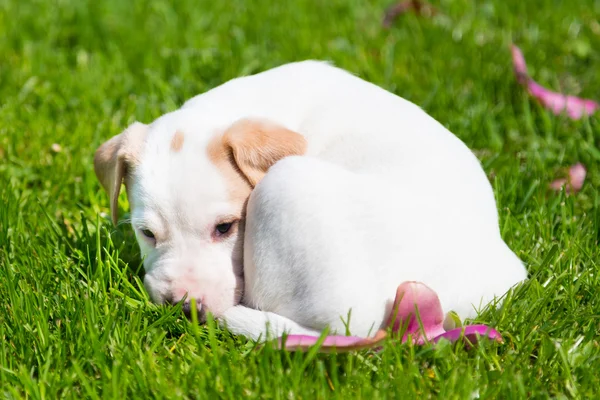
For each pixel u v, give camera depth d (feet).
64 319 16.01
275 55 28.76
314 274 14.67
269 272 15.17
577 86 26.99
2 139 24.02
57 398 14.37
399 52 28.81
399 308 14.55
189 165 16.46
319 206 14.74
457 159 16.61
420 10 31.65
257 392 13.94
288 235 14.85
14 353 15.46
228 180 16.44
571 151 23.06
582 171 21.80
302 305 14.87
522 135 24.34
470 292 15.37
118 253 17.54
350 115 17.57
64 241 19.34
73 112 25.58
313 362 14.65
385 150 16.58
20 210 20.56
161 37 30.89
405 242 14.94
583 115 24.02
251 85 18.65
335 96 18.20
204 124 17.26
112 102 26.03
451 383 14.03
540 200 20.58
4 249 18.57
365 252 14.73
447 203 15.72
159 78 27.09
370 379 14.53
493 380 14.38
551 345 15.19
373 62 28.22
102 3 33.76
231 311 15.70
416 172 16.02
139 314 15.88
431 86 26.61
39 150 23.38
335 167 15.40
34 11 33.01
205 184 16.30
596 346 15.47
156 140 17.12
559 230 19.62
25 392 14.39
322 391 13.94
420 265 14.98
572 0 31.81
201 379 14.21
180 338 15.64
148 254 16.96
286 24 31.30
